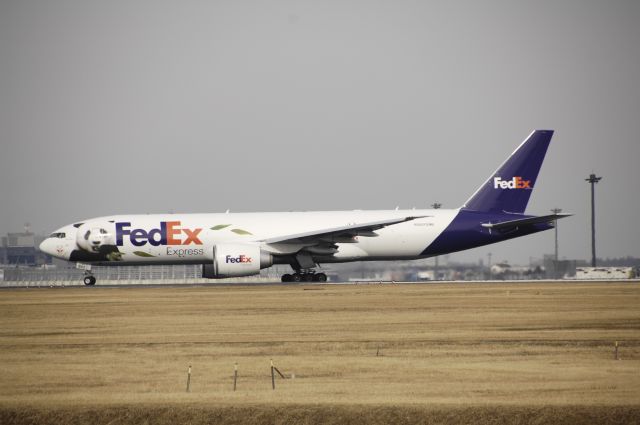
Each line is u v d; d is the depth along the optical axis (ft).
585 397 283.18
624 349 368.07
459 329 431.84
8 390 304.09
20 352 378.53
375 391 295.28
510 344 382.01
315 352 369.71
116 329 451.53
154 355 367.86
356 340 398.21
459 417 268.82
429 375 318.45
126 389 304.50
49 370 336.90
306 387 303.48
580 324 448.65
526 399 281.13
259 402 282.56
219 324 465.88
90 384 312.29
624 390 291.99
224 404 281.33
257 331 435.12
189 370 305.94
